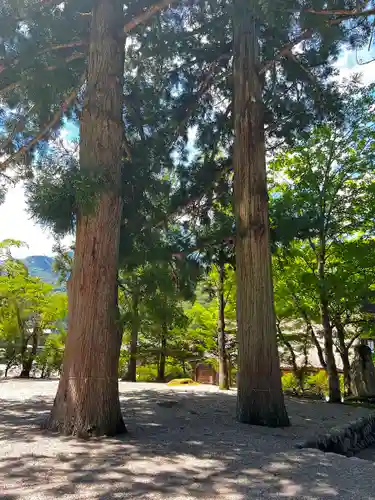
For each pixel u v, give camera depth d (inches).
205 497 129.5
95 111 237.1
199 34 386.0
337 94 416.8
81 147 236.8
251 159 316.2
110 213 226.8
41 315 613.3
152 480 142.5
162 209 371.9
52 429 210.2
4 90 289.9
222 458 176.6
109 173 225.6
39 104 296.4
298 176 516.4
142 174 353.1
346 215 496.7
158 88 410.6
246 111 326.0
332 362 458.0
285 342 554.9
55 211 202.4
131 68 411.8
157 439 206.1
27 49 261.9
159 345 669.3
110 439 198.2
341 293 445.1
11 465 152.2
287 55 375.2
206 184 401.4
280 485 144.4
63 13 282.4
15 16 262.4
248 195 310.3
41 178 200.5
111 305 219.3
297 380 575.2
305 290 502.0
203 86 419.2
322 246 471.8
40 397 359.6
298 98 417.1
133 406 318.7
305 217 401.4
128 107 372.5
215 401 363.6
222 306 524.4
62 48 286.8
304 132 428.1
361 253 437.4
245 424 267.7
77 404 206.2
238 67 338.6
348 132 478.3
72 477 141.4
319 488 142.4
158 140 380.8
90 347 211.5
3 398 351.9
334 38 293.0
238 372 290.8
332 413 344.5
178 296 297.4
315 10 247.3
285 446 207.6
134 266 295.1
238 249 310.0
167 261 307.3
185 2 354.3
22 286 595.2
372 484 149.0
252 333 288.7
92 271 218.7
